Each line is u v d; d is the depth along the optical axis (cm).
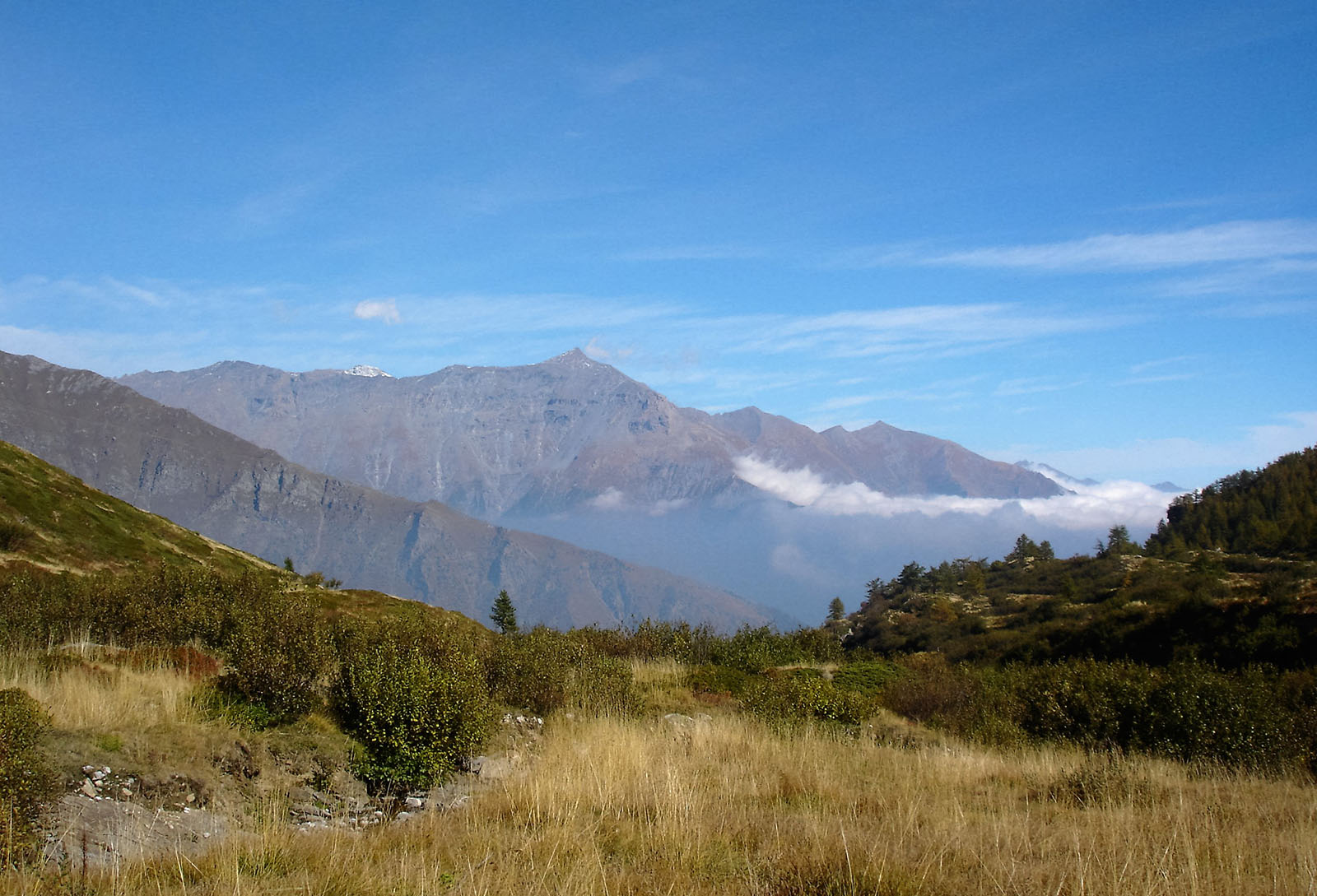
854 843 773
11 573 3253
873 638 8256
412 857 764
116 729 1062
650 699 1827
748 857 760
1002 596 8738
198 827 918
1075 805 1085
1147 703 1560
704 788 1035
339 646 1530
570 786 1010
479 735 1234
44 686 1185
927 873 686
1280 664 3316
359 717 1238
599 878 695
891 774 1238
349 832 901
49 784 844
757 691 1755
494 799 1016
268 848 773
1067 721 1628
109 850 798
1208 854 779
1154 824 907
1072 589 7269
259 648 1279
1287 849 811
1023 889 665
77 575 3734
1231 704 1480
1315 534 6781
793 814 935
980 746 1548
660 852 774
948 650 6394
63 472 5575
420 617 1711
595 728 1395
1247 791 1192
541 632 2253
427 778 1171
